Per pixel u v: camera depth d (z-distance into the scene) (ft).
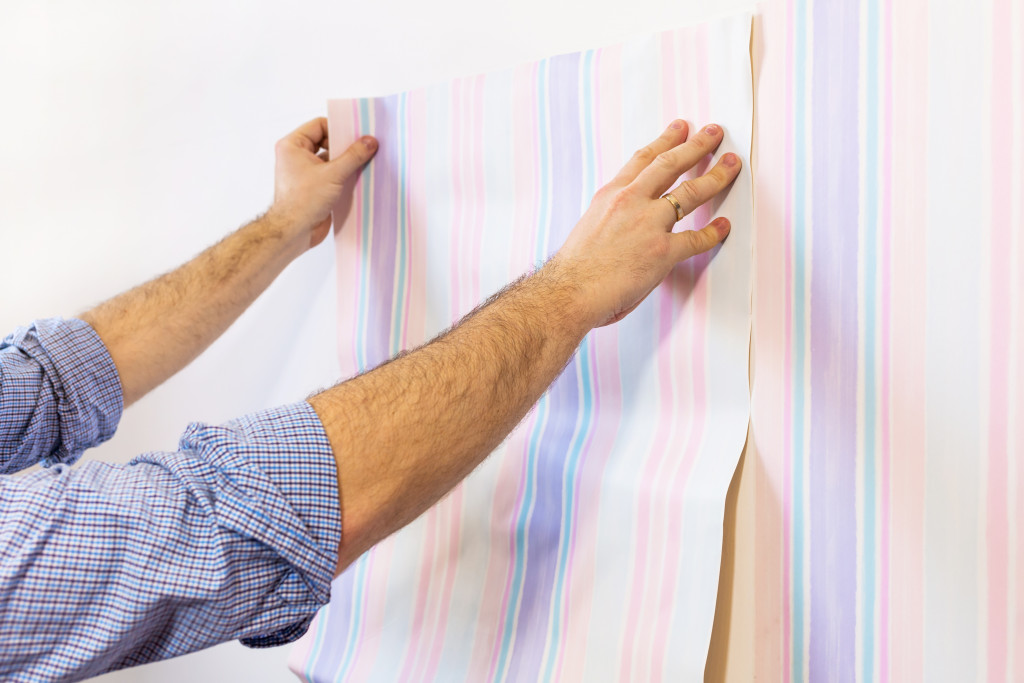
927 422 1.84
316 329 3.56
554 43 2.67
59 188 4.65
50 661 1.55
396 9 3.13
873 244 1.92
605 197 2.15
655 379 2.37
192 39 3.92
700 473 2.21
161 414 4.31
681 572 2.21
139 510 1.60
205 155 3.93
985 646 1.75
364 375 1.91
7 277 4.95
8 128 4.83
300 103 3.52
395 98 3.08
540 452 2.67
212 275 3.07
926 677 1.84
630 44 2.35
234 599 1.62
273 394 3.78
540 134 2.61
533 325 1.95
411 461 1.76
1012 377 1.71
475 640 2.78
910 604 1.87
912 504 1.87
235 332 3.91
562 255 2.13
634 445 2.41
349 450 1.72
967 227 1.77
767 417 2.13
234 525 1.58
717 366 2.22
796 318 2.07
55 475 1.73
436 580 2.94
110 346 2.87
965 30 1.76
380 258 3.17
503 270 2.73
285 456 1.67
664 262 2.08
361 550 1.78
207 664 4.09
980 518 1.76
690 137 2.20
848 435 1.98
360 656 3.08
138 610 1.55
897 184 1.88
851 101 1.94
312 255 3.53
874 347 1.93
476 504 2.85
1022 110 1.68
